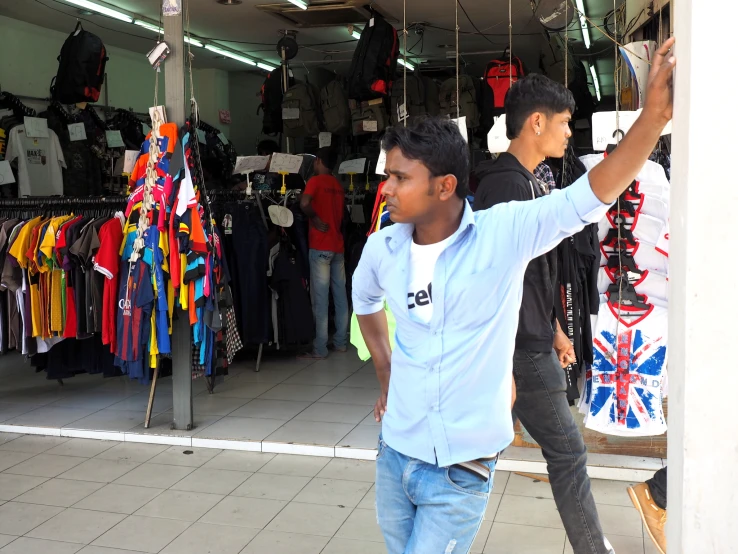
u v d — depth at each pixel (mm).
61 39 8062
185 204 4168
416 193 1644
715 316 1320
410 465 1729
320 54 9094
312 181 6199
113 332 4469
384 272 1778
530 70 9625
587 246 3018
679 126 1357
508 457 3816
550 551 2979
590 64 9430
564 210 1570
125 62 8984
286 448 4184
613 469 3662
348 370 6004
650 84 1438
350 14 6758
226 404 5043
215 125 10266
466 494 1686
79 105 7137
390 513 1800
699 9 1281
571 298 2996
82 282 4668
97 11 6832
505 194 2359
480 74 10188
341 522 3297
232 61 9609
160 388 5512
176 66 4270
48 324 4715
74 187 7629
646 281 3303
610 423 3338
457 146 1647
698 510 1359
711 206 1305
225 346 5023
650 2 3902
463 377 1665
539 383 2480
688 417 1349
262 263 5855
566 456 2543
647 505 2816
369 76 6645
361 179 7898
